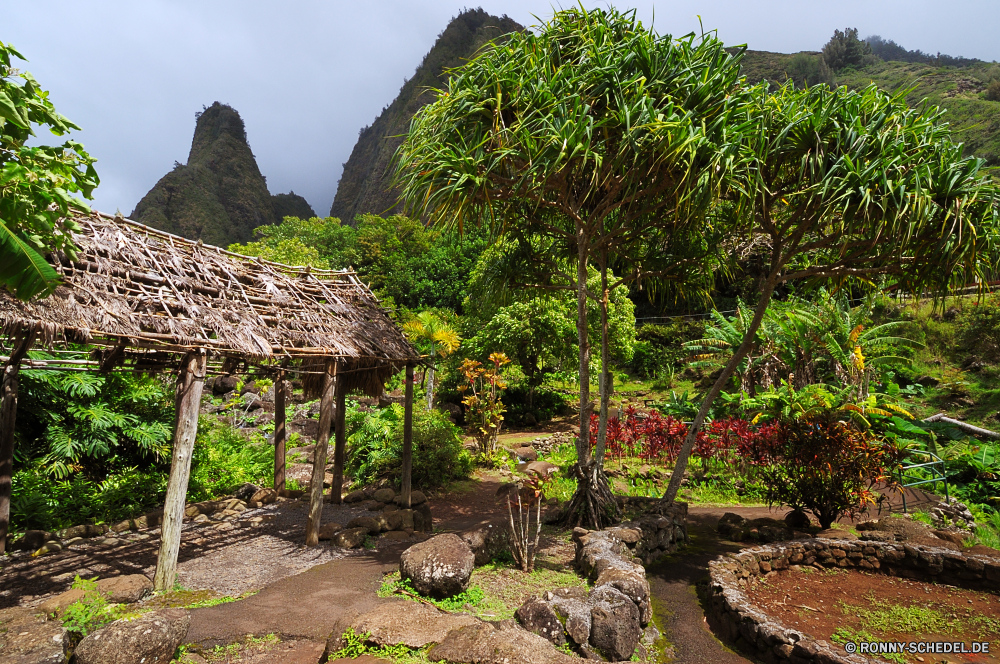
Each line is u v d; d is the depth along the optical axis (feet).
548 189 23.59
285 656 12.64
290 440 44.47
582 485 25.59
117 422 28.27
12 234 9.35
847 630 15.78
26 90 10.12
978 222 20.03
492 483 37.29
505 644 11.16
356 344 24.86
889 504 30.76
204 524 24.90
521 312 59.31
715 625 16.35
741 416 43.32
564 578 18.25
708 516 30.17
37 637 10.70
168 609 12.64
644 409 65.26
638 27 21.98
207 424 39.45
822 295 46.80
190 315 18.71
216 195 358.43
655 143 19.74
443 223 22.34
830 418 26.48
